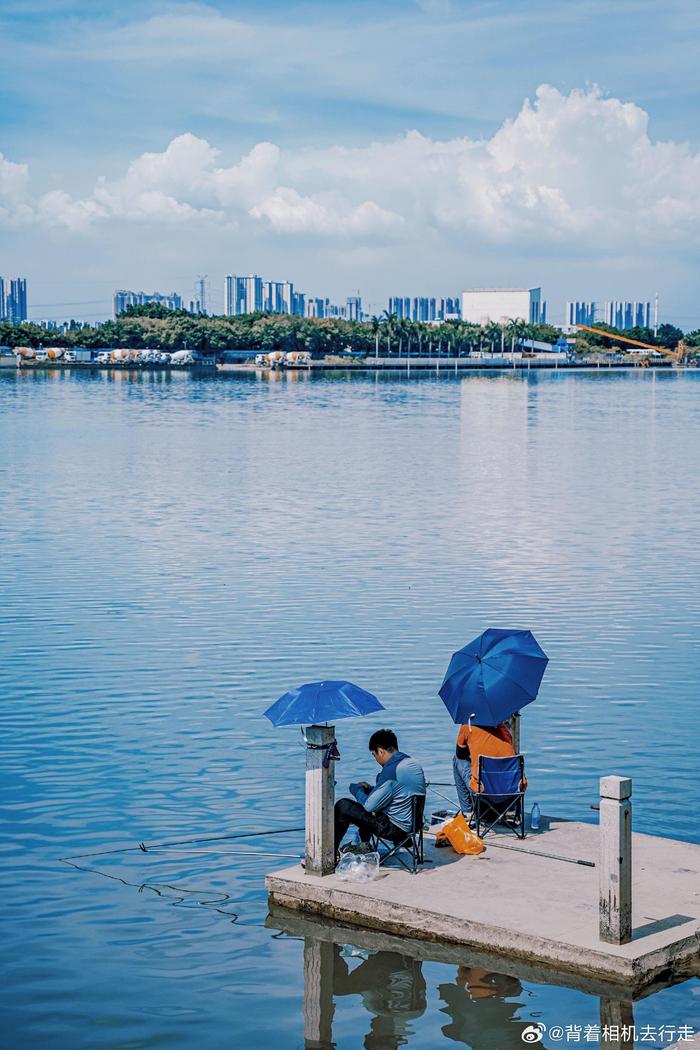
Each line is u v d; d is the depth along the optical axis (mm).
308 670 22859
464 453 73750
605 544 37969
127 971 11656
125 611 28203
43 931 12484
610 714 19969
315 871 13266
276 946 12219
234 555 35906
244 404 137000
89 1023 10711
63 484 56156
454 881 12961
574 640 25141
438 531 40812
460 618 27234
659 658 23641
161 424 101812
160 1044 10375
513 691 14250
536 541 38625
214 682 22031
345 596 29719
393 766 13508
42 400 144375
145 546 37719
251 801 16125
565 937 11539
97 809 15812
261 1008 11016
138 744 18453
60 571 33438
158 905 13109
